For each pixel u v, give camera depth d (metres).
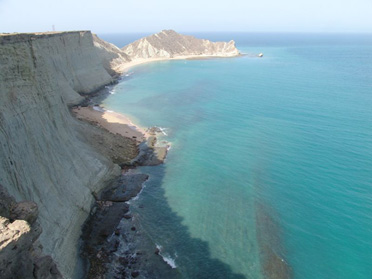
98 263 31.17
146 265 31.70
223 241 35.47
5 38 32.56
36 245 19.91
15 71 32.53
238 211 40.66
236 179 47.97
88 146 47.06
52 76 43.06
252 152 56.62
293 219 39.25
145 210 40.19
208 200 42.81
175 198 43.00
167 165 52.00
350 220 38.97
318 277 31.23
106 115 74.00
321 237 36.34
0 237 15.20
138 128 67.94
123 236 35.31
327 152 55.75
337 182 46.66
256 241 35.59
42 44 71.81
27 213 18.30
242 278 30.81
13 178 26.08
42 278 17.55
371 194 43.72
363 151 55.72
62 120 41.28
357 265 32.59
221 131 66.50
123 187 44.38
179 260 32.62
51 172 32.69
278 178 48.03
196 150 57.56
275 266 32.31
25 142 30.02
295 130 66.06
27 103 32.81
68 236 30.67
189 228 37.31
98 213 38.19
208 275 31.02
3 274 14.89
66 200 33.22
